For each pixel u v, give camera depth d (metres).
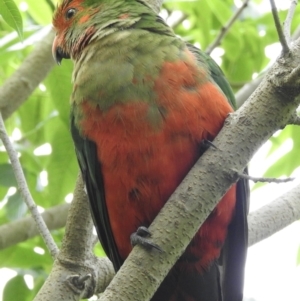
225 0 12.54
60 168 11.32
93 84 7.68
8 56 10.45
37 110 12.13
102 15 8.41
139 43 7.79
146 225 7.97
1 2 8.33
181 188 6.59
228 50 12.43
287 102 6.46
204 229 7.90
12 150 7.95
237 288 8.02
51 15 11.13
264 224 8.66
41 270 10.65
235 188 7.86
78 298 7.79
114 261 8.42
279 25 6.30
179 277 8.21
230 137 6.61
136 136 7.48
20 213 10.59
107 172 7.79
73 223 8.04
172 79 7.50
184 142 7.41
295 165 10.98
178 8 12.47
